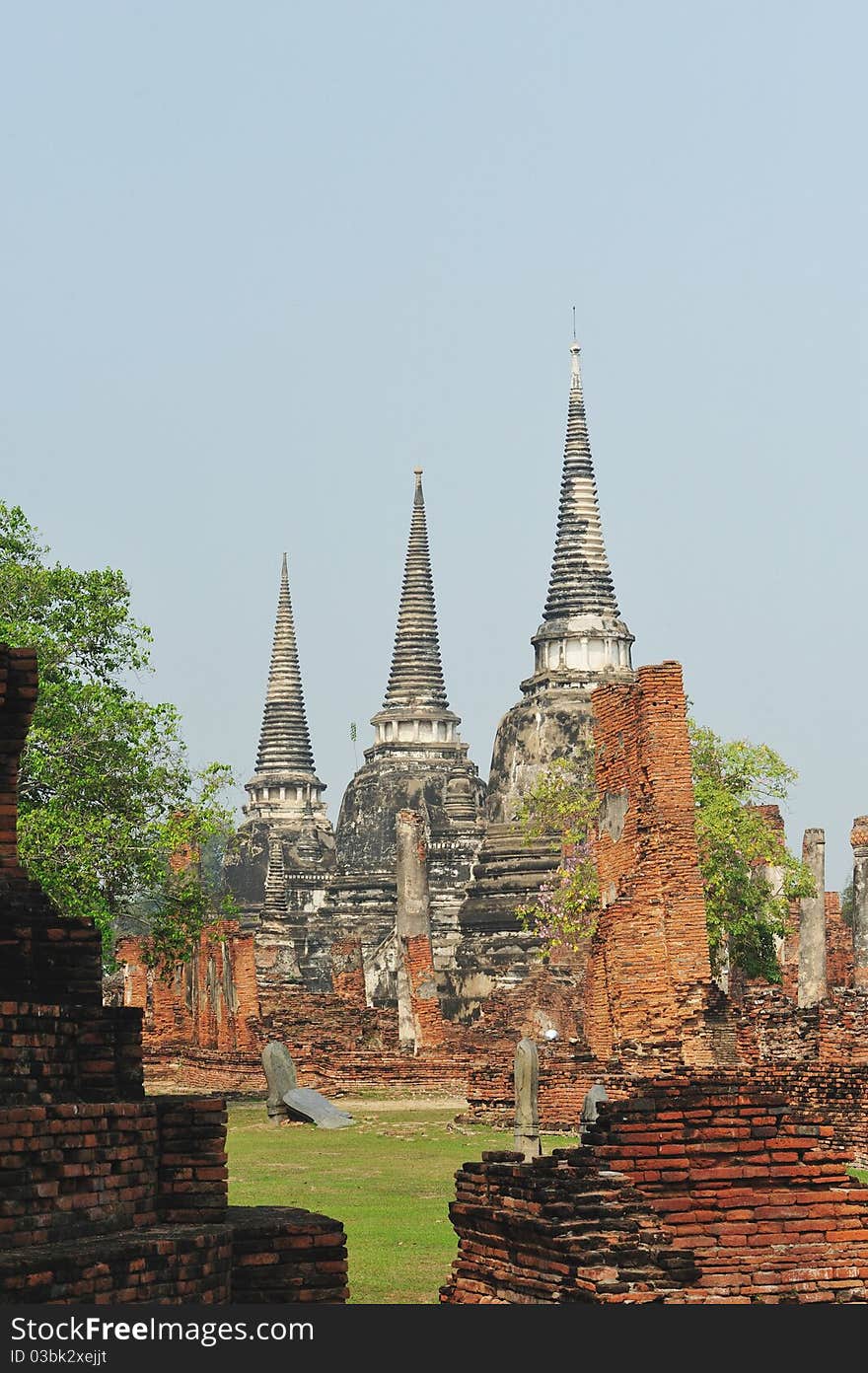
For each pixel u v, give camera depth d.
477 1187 16.52
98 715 45.94
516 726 95.81
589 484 100.88
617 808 39.81
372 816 117.38
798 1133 15.59
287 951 97.62
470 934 84.81
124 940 73.81
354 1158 36.12
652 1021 37.72
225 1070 59.59
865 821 60.59
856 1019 41.75
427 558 125.00
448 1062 56.69
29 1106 12.38
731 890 49.59
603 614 98.31
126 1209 12.99
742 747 51.00
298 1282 13.66
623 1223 15.04
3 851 13.98
